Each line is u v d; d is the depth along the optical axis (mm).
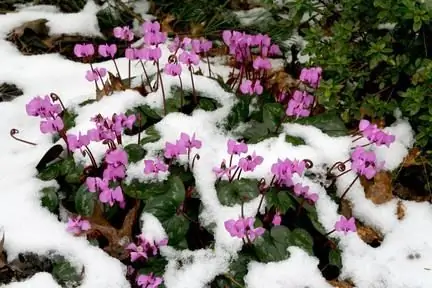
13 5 1322
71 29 1265
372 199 1017
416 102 1014
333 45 1080
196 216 979
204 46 1072
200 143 963
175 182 969
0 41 1229
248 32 1266
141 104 1052
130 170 980
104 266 935
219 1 1330
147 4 1336
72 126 1044
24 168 1021
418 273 963
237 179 978
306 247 953
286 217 989
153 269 945
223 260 946
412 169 1045
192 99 1068
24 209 974
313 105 1078
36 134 1087
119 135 987
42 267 947
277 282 935
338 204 1008
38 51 1236
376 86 1094
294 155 1007
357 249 976
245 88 1041
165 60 1188
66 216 984
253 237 921
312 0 1147
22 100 1135
